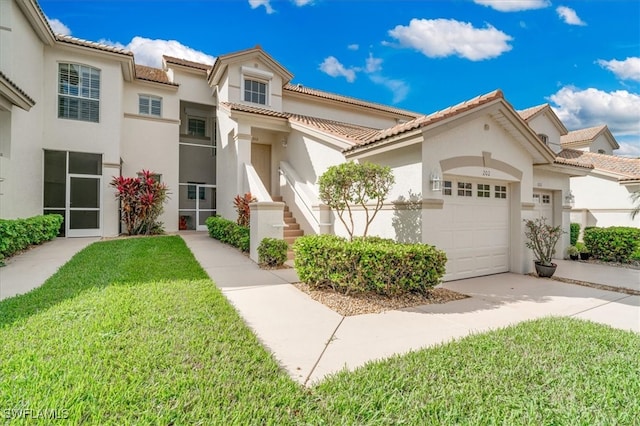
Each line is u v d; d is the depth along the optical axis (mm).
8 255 9570
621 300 7145
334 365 3854
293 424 2705
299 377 3547
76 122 14391
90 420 2613
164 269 8211
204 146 19688
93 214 14773
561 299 7188
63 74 14234
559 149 19609
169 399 2908
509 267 10359
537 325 5223
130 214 15125
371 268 6480
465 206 9273
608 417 2898
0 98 10477
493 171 9484
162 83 17500
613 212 16078
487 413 2904
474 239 9469
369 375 3514
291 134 15016
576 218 16984
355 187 8117
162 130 17781
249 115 13945
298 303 6285
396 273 6523
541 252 9797
